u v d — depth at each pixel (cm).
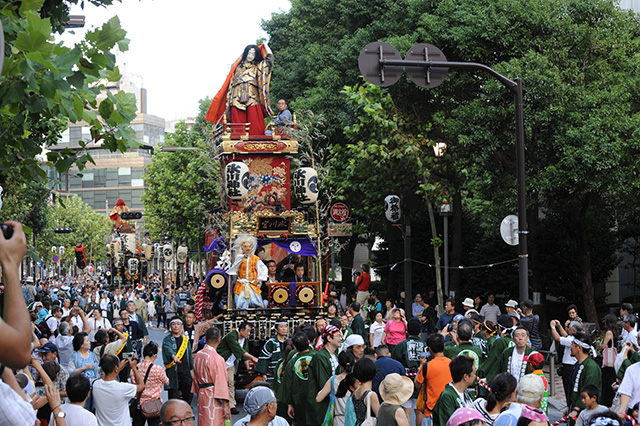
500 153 2102
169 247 5341
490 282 2873
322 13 3127
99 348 1402
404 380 685
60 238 8531
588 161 1806
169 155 5081
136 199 14438
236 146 1820
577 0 2028
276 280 1766
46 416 950
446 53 2158
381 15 2630
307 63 3139
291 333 1612
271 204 1856
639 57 2011
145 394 1080
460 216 2541
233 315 1586
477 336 1208
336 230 2612
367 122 2170
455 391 740
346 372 830
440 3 2178
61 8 787
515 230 1396
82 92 654
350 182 2595
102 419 857
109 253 5900
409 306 2142
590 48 2014
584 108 1903
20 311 262
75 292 4638
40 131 1182
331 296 2511
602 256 2617
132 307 1956
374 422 701
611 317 1147
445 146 2181
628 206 2308
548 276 2583
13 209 2386
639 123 1886
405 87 2219
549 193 2000
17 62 584
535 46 1988
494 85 1891
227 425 1023
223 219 1839
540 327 2302
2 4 591
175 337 1341
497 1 2034
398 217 2291
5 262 266
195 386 1024
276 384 1107
